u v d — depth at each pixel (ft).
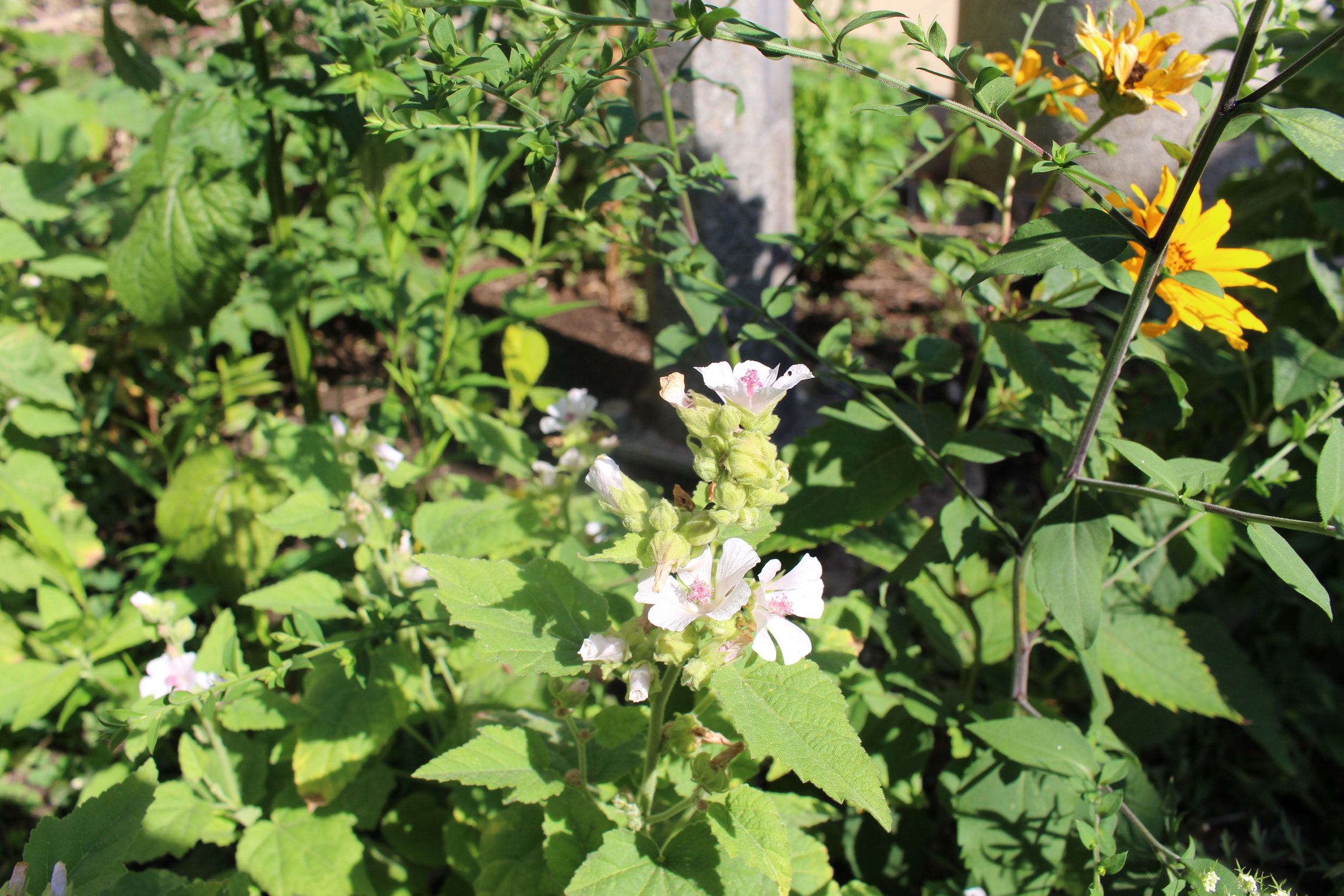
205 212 8.29
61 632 7.65
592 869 4.57
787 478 4.38
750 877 4.64
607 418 8.07
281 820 6.60
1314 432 6.42
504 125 5.52
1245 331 9.13
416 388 9.21
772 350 11.07
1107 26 6.34
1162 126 7.89
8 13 13.62
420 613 6.49
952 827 8.48
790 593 4.32
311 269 9.51
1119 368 5.07
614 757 5.96
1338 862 7.84
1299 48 8.07
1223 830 8.38
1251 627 9.61
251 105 8.35
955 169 10.71
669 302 10.79
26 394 9.16
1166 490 5.29
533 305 9.86
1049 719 6.34
